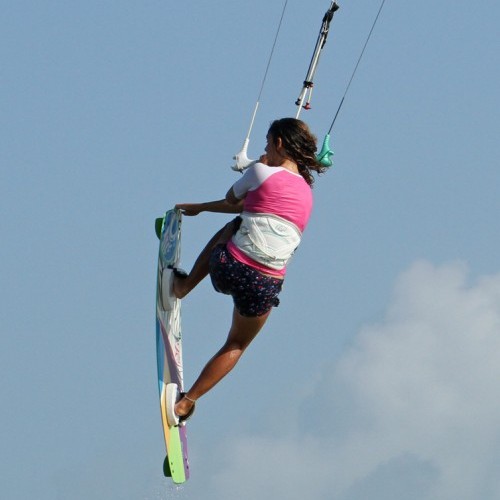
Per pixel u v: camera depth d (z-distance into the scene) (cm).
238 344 3656
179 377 3862
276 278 3531
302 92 3766
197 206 3772
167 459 3619
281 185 3481
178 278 3769
